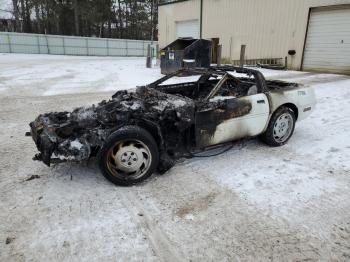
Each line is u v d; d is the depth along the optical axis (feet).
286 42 57.41
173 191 11.96
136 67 64.59
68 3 171.83
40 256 8.44
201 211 10.64
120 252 8.62
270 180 12.90
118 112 12.19
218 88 14.52
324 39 51.39
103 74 51.34
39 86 37.99
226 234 9.45
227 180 12.87
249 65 62.85
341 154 15.72
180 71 17.03
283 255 8.59
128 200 11.28
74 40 128.57
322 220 10.18
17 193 11.72
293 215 10.44
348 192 11.98
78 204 10.98
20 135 18.71
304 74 49.32
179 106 12.95
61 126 12.05
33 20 180.24
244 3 65.10
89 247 8.80
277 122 16.43
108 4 190.29
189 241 9.12
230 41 70.49
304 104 17.49
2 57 96.89
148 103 13.32
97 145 11.47
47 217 10.19
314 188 12.27
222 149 16.20
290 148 16.56
